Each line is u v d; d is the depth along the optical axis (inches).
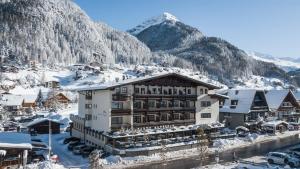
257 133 3897.6
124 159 2620.6
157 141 2881.4
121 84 2864.2
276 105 4517.7
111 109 2844.5
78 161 2588.6
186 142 3031.5
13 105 6215.6
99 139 2962.6
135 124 2952.8
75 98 7475.4
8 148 2206.0
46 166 2272.4
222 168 2362.2
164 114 3166.8
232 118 4116.6
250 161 2623.0
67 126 4229.8
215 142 3260.3
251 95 4087.1
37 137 3582.7
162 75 3127.5
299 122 4746.6
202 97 3440.0
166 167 2442.2
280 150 3041.3
